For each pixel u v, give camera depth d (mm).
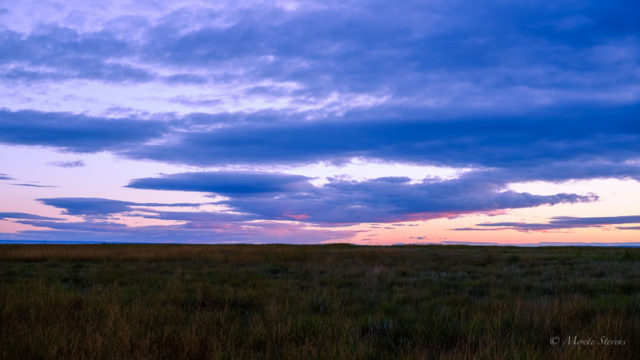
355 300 8586
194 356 4449
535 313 6379
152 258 19906
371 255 21562
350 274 13766
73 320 6180
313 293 9000
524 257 20625
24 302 7230
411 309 7375
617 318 5855
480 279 12227
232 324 5797
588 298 8477
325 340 5059
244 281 12039
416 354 4516
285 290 9914
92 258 19719
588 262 18016
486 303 7703
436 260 19500
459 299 8422
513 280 11859
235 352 4531
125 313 6293
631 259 19375
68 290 9844
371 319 6387
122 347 4574
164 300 8227
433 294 9469
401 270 14750
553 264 17266
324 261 18938
